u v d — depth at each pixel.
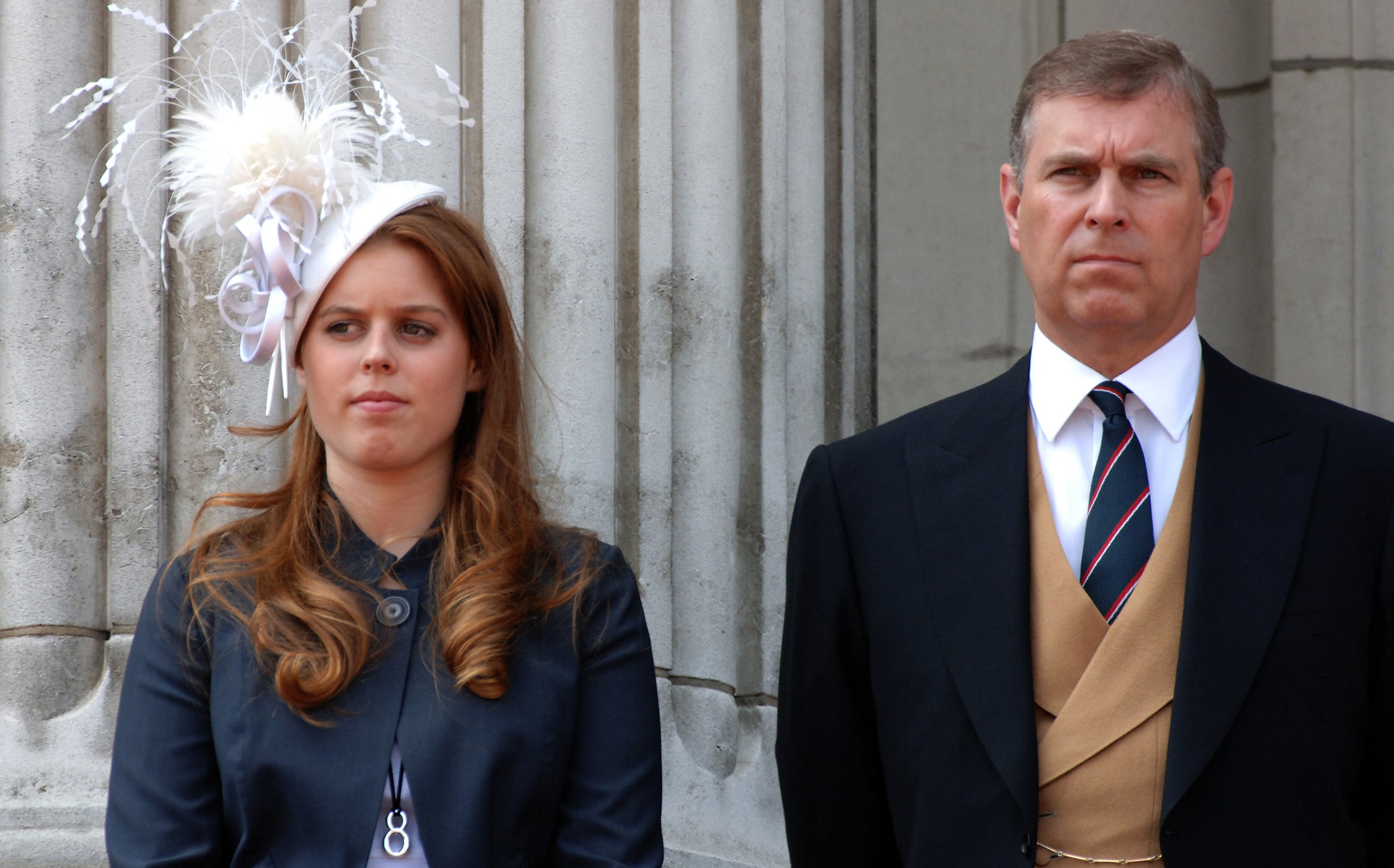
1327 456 6.96
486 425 7.18
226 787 6.44
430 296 6.89
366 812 6.34
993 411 7.39
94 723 8.36
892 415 13.34
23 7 8.70
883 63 13.67
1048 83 7.13
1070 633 6.82
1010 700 6.75
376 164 7.22
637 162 9.83
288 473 8.16
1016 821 6.66
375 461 6.82
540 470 9.02
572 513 9.10
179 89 8.00
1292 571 6.71
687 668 9.55
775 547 10.12
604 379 9.37
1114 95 6.94
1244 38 13.36
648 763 6.76
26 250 8.58
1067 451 7.19
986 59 13.40
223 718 6.51
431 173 9.09
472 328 7.11
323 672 6.46
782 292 10.39
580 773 6.68
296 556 6.79
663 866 7.27
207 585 6.71
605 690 6.80
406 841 6.36
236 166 6.83
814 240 10.79
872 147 11.96
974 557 7.05
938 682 6.96
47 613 8.41
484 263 7.14
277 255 6.73
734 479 9.93
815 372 10.64
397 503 7.03
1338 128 12.98
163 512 8.68
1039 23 13.35
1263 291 13.15
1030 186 7.11
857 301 11.61
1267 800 6.49
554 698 6.62
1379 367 12.89
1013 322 13.12
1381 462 6.93
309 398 6.94
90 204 8.72
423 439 6.85
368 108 7.37
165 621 6.72
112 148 8.60
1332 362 12.85
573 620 6.80
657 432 9.65
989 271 13.20
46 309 8.57
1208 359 7.33
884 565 7.25
